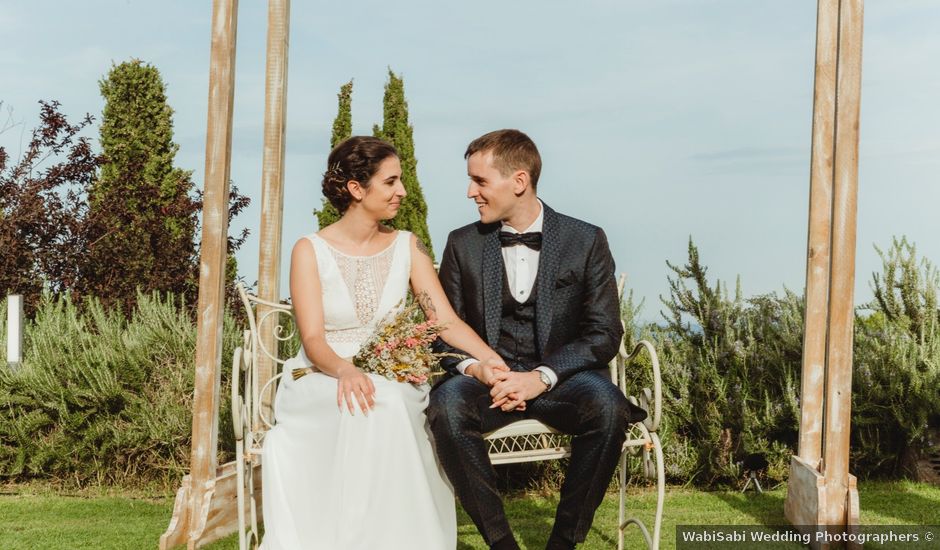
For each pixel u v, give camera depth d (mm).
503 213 3490
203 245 4078
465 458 3109
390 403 3105
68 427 5469
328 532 3139
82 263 9594
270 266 4641
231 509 4203
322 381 3273
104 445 5379
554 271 3479
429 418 3166
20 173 9852
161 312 5992
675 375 5391
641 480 5262
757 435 5246
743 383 5410
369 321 3502
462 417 3129
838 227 3848
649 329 5621
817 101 4156
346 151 3490
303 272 3469
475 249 3547
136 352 5613
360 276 3504
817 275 4203
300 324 3424
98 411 5535
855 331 5645
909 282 5625
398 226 11016
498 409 3303
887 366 5348
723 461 5188
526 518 4500
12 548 3826
